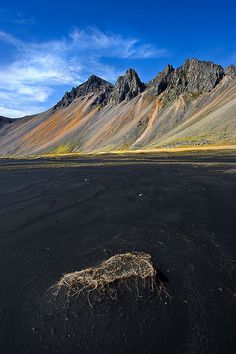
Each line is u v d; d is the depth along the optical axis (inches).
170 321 447.8
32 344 418.6
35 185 1606.8
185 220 871.1
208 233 765.3
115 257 594.2
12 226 890.7
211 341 410.0
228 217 882.1
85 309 478.3
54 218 949.2
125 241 735.1
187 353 393.4
